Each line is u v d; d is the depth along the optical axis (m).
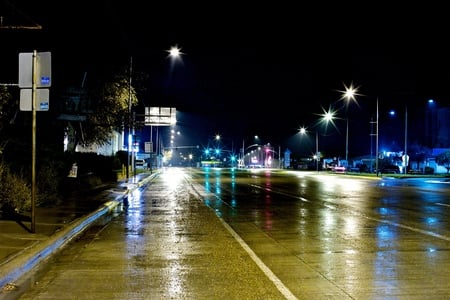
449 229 14.77
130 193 31.20
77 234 13.87
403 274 9.07
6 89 18.70
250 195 29.28
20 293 7.91
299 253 11.11
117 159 50.91
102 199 24.12
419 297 7.59
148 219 17.56
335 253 11.10
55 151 23.78
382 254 10.96
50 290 8.06
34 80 12.24
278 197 27.61
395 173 73.06
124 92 32.72
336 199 26.05
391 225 15.70
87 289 8.12
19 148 20.38
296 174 71.88
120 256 10.82
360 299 7.51
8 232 12.77
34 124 12.52
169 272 9.30
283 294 7.79
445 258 10.52
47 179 20.39
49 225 14.13
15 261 9.34
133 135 51.47
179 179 53.81
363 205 22.58
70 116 27.67
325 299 7.52
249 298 7.59
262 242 12.58
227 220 17.17
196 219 17.50
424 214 18.80
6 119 20.59
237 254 11.02
